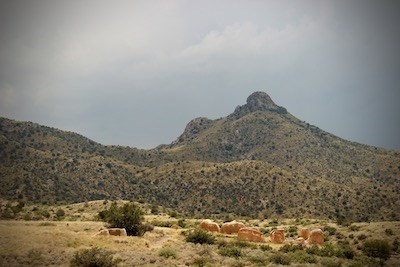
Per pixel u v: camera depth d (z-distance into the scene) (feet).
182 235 162.40
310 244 160.15
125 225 149.18
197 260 94.58
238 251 113.39
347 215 433.07
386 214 422.00
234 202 497.46
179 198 541.75
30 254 88.28
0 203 350.23
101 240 119.24
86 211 350.43
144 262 90.38
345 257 129.70
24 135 645.51
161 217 320.29
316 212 440.86
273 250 133.80
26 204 404.77
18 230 120.26
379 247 138.51
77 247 103.96
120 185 565.12
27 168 487.20
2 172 460.55
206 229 176.76
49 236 112.57
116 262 86.74
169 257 101.09
